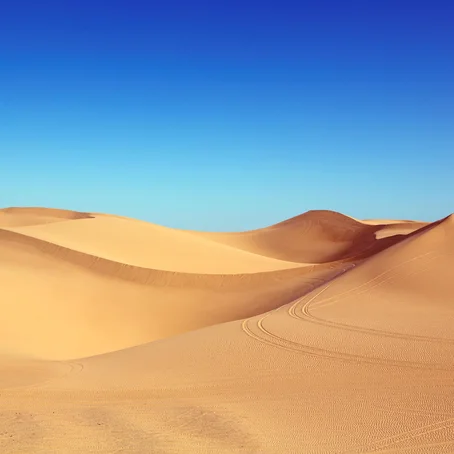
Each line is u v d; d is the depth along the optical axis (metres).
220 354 19.09
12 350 24.73
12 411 13.46
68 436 11.39
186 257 53.97
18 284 35.12
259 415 12.92
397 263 29.53
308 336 20.56
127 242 55.34
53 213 91.50
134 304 35.78
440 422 11.95
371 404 13.35
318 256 75.81
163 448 10.72
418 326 20.83
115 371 18.12
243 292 37.78
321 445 10.91
